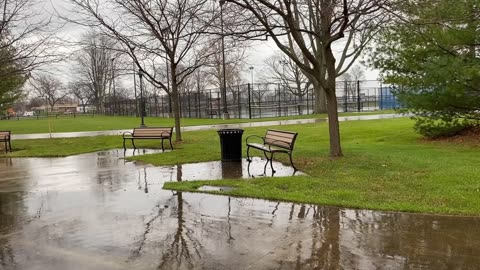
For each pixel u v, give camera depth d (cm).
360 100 5212
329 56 1168
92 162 1300
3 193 864
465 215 622
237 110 4403
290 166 1080
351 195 749
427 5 1198
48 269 459
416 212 644
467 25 1385
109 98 8806
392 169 979
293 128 2364
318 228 579
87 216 666
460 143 1438
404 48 1547
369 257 473
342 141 1738
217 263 466
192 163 1192
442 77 1358
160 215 661
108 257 490
